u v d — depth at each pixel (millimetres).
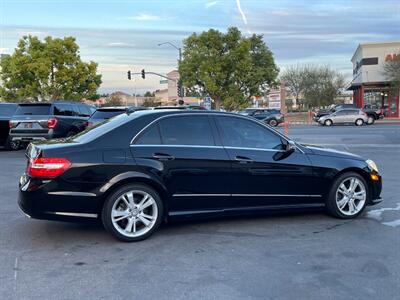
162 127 5836
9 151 16266
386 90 52594
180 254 5105
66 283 4305
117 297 3988
